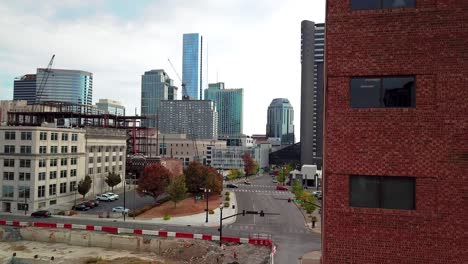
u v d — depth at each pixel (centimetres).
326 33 2016
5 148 8056
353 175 1861
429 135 1747
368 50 1842
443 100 1734
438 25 1753
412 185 1788
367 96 1858
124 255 5309
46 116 11725
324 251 1934
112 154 11344
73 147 9356
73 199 9281
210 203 9288
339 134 1872
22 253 5306
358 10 1878
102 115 12281
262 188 13188
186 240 5581
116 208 7994
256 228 6569
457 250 1700
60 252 5409
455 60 1728
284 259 4562
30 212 7825
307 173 13738
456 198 1708
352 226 1838
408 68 1783
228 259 4769
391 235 1783
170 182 8869
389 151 1797
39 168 8038
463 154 1706
